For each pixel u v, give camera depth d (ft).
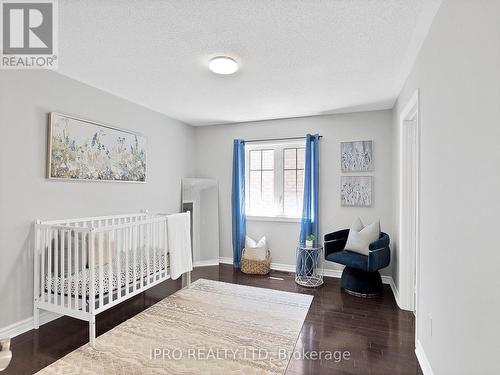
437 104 5.66
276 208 14.75
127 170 11.33
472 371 4.10
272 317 8.90
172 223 10.61
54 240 7.93
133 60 7.87
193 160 16.05
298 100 11.39
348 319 8.82
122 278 8.69
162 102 11.74
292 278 12.96
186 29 6.31
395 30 6.31
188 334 7.78
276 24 6.11
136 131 11.91
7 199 7.47
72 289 7.80
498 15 3.36
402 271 9.63
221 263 15.53
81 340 7.42
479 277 3.88
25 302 7.88
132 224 8.77
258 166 15.19
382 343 7.46
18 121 7.70
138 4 5.44
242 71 8.58
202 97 11.09
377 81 9.34
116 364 6.41
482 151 3.80
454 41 4.76
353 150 12.96
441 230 5.42
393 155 11.94
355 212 13.01
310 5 5.46
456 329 4.68
